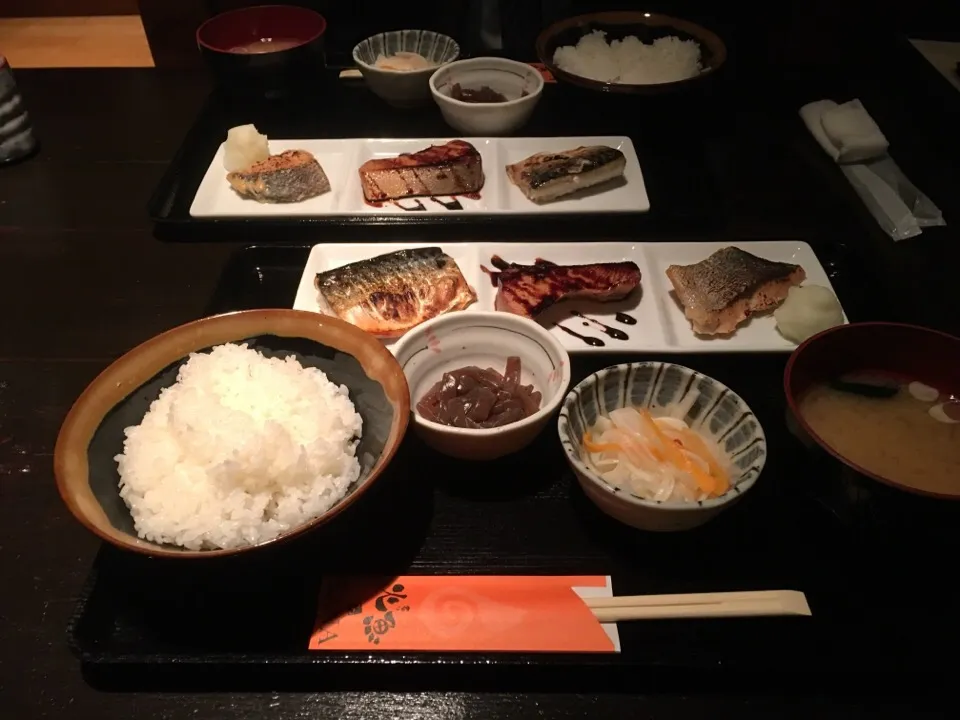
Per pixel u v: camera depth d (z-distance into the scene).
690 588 0.38
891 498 0.35
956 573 0.39
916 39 0.76
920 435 0.40
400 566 0.38
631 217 0.59
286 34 0.74
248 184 0.59
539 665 0.35
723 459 0.39
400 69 0.69
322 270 0.53
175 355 0.41
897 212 0.60
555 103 0.71
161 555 0.31
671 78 0.68
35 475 0.42
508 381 0.43
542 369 0.44
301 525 0.34
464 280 0.51
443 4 0.78
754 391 0.47
